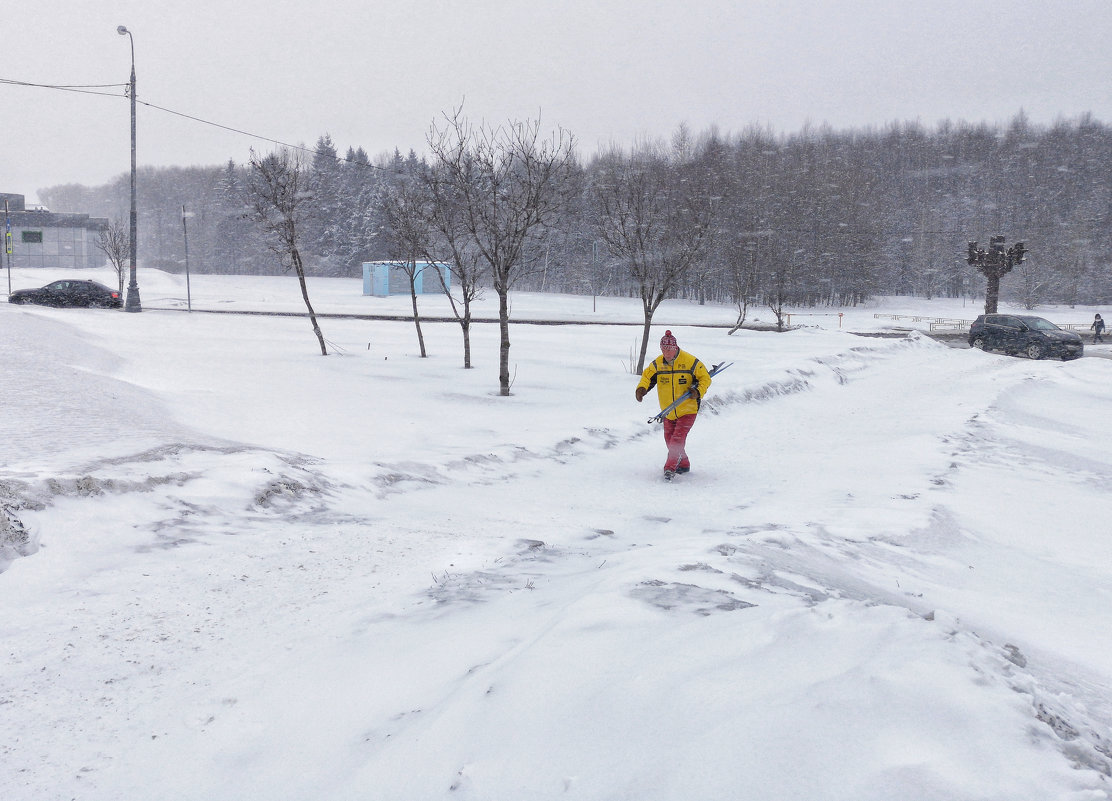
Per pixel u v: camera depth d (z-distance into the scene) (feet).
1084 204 360.48
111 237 166.71
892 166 458.09
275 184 66.33
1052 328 97.50
